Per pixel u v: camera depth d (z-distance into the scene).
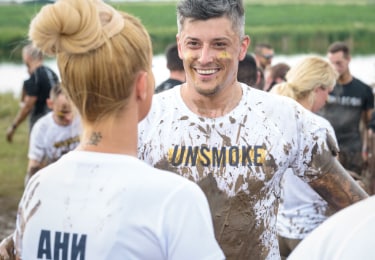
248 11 24.73
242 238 2.57
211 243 1.76
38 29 1.72
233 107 2.60
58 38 1.73
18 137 9.29
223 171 2.55
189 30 2.54
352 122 6.66
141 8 20.91
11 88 11.50
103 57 1.72
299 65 3.70
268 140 2.58
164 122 2.62
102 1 1.78
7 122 9.98
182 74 5.39
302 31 20.27
